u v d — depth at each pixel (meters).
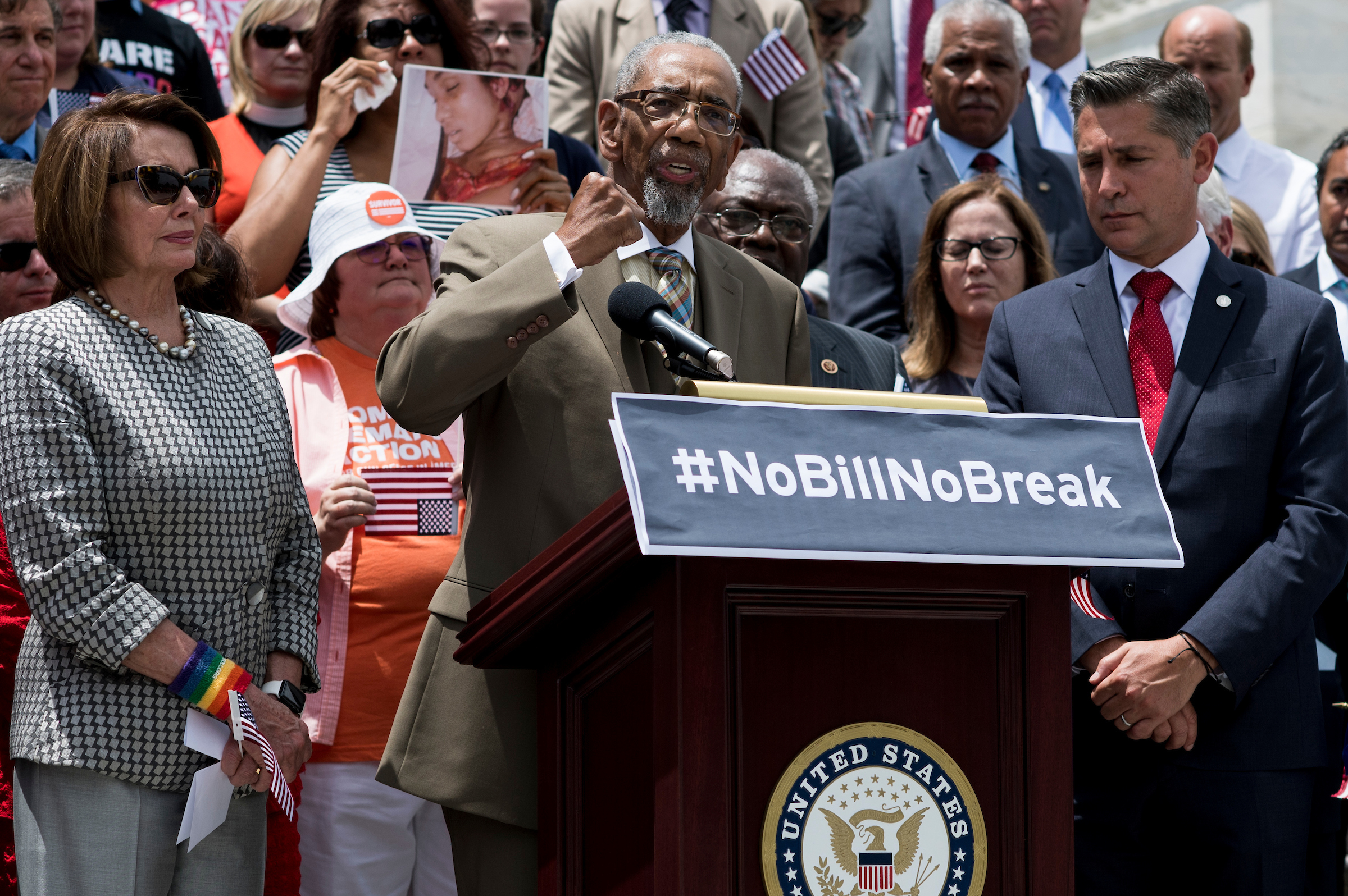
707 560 2.63
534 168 5.89
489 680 3.66
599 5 8.42
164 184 3.67
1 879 4.14
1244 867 4.38
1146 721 4.16
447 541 5.21
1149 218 4.58
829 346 5.61
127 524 3.53
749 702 2.67
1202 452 4.41
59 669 3.53
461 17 6.58
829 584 2.72
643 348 3.78
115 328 3.67
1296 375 4.46
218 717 3.53
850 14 9.54
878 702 2.75
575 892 3.09
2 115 6.37
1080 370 4.62
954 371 6.43
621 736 2.93
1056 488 2.73
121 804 3.50
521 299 3.40
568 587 2.89
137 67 7.65
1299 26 11.38
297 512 4.01
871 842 2.71
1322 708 4.63
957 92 7.45
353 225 5.52
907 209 7.38
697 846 2.58
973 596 2.82
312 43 6.75
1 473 3.48
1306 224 8.91
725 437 2.56
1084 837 4.57
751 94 8.32
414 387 3.48
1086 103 4.67
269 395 3.95
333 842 4.96
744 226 5.95
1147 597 4.39
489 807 3.58
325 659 5.03
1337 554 4.30
